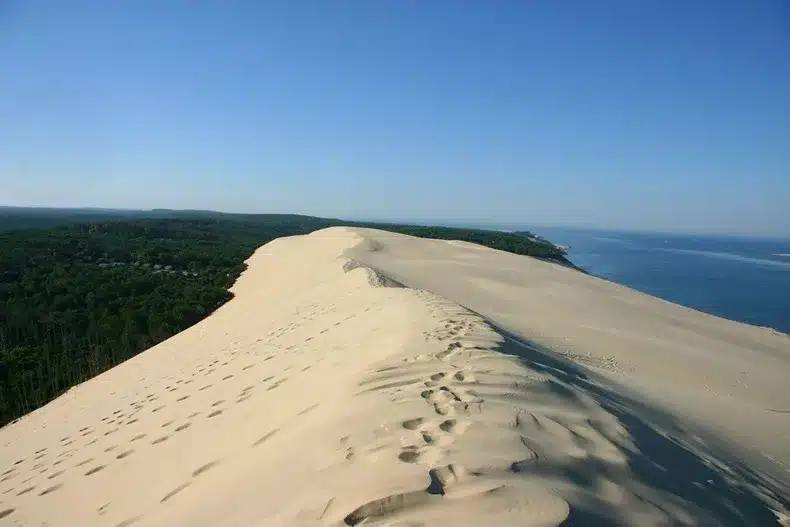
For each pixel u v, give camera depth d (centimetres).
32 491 618
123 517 444
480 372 573
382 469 330
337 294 1648
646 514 328
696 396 1006
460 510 280
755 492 499
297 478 356
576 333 1510
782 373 1447
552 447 382
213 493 401
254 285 3347
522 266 3222
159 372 1235
